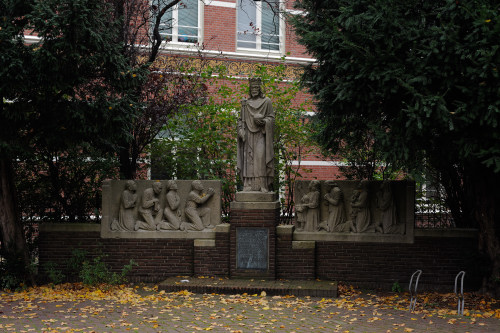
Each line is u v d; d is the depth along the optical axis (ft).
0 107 39.42
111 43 42.29
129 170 51.93
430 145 36.04
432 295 40.22
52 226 45.52
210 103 54.80
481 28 30.32
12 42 37.42
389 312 34.30
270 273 43.21
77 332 28.84
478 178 40.50
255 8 71.15
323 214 45.06
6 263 41.16
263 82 55.72
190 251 44.88
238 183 54.13
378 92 34.45
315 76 41.04
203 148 53.62
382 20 33.37
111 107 40.50
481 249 40.60
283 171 56.24
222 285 40.60
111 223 45.50
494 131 31.81
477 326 30.37
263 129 44.29
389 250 43.39
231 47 69.56
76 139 42.14
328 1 41.32
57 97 40.70
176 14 68.18
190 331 29.14
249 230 43.42
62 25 37.01
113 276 42.70
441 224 48.11
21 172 48.19
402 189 43.65
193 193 45.06
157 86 51.70
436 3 34.50
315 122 48.29
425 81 32.27
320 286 40.50
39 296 38.63
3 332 28.73
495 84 30.58
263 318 32.27
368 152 53.11
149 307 35.19
